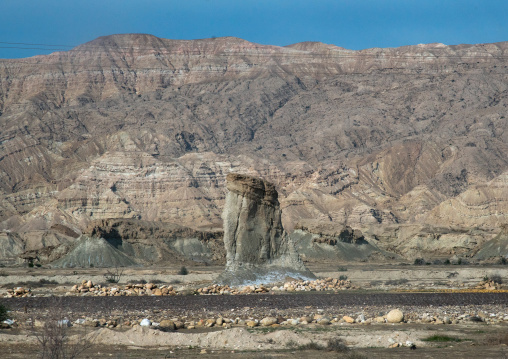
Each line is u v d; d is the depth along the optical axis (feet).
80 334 264.31
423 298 423.23
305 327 297.33
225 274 514.27
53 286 622.54
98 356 231.09
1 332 279.90
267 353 238.48
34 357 229.25
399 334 266.98
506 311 358.23
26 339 259.19
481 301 409.69
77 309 369.50
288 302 401.70
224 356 232.73
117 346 250.57
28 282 647.15
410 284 603.67
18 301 416.67
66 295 481.46
